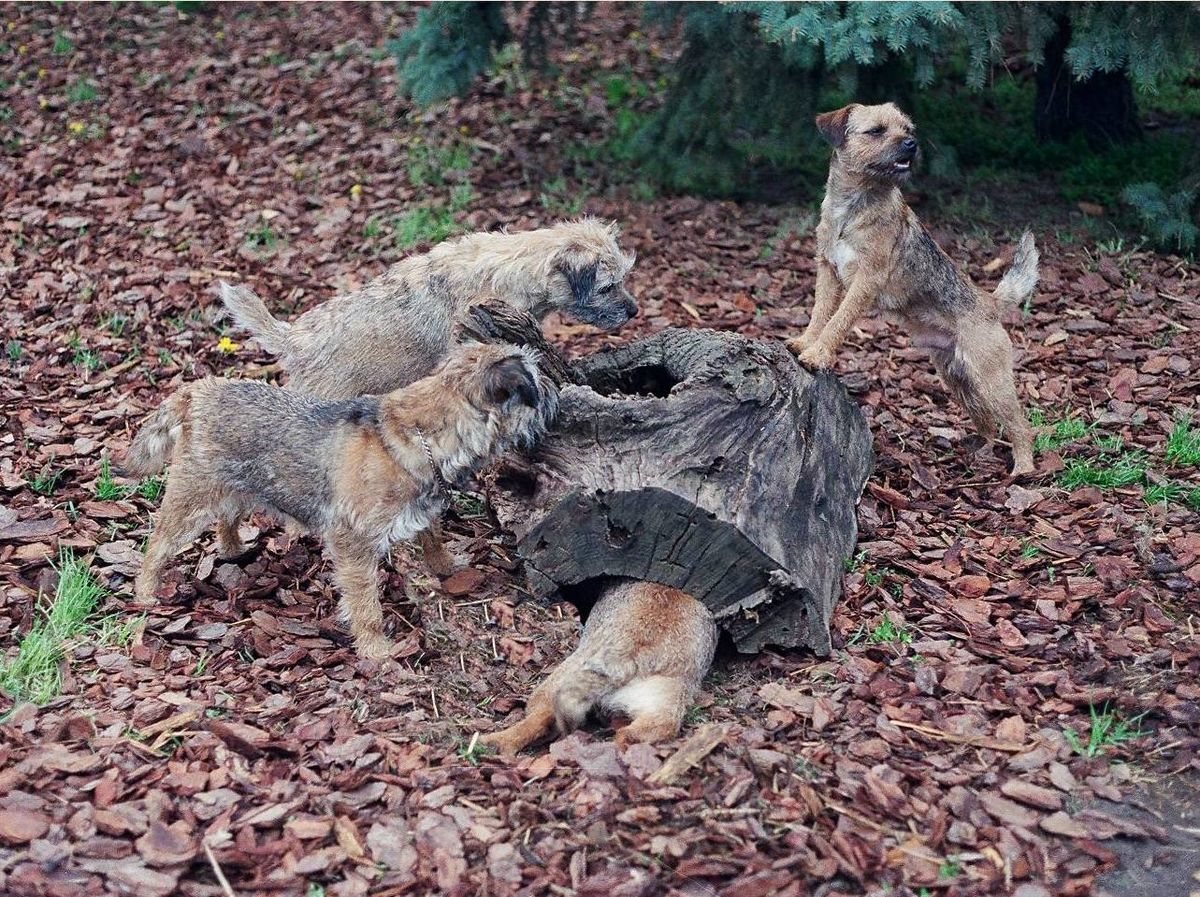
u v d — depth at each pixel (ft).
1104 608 7.52
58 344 10.39
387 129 14.11
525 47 13.43
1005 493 8.74
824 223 9.14
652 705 6.60
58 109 14.84
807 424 7.92
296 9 17.51
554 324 10.82
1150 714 6.78
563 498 7.02
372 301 8.65
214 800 6.19
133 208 12.64
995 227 12.22
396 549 8.14
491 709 6.99
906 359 10.52
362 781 6.30
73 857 5.89
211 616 7.52
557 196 12.74
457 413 7.18
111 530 8.18
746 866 5.89
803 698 6.84
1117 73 13.57
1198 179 11.79
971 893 5.86
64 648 7.13
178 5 17.35
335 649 7.37
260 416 7.44
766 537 7.01
